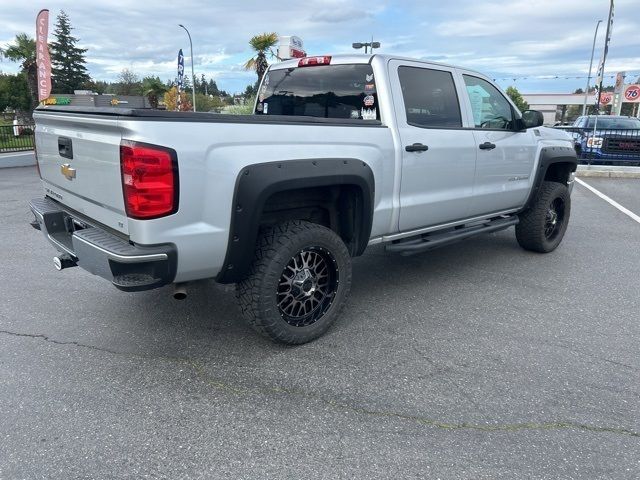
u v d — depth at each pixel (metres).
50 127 3.66
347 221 3.91
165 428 2.71
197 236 2.96
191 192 2.88
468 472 2.41
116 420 2.77
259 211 3.14
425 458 2.51
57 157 3.61
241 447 2.58
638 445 2.62
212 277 3.22
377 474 2.40
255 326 3.46
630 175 13.51
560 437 2.67
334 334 3.84
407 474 2.40
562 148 6.00
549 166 5.99
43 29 16.22
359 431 2.71
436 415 2.85
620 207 9.35
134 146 2.69
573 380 3.23
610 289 4.89
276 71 4.97
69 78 52.38
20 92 40.91
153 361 3.41
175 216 2.86
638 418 2.84
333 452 2.54
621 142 14.55
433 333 3.88
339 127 3.60
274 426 2.74
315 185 3.38
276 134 3.22
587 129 15.52
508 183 5.29
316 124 3.46
